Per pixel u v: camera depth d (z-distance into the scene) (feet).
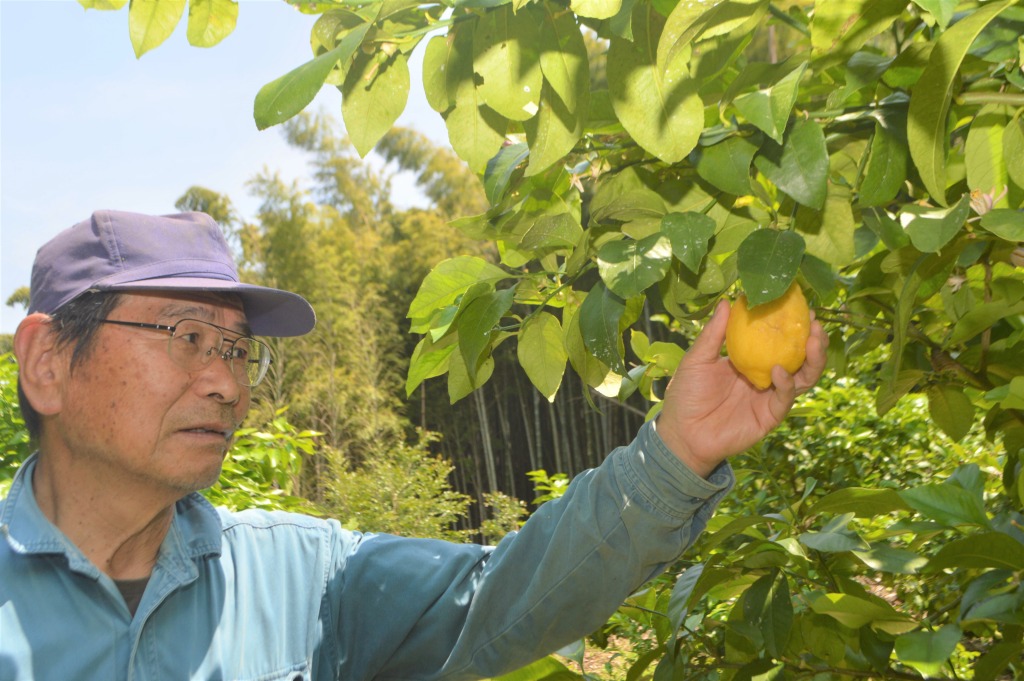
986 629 4.86
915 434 11.43
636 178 3.52
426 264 59.88
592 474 3.76
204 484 3.50
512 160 3.60
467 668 3.86
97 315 3.37
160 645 3.53
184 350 3.47
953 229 2.99
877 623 3.72
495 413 60.18
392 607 4.00
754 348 3.18
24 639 3.23
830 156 3.55
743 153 3.07
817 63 2.97
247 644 3.77
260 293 3.79
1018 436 4.77
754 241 2.94
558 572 3.59
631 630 9.32
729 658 4.61
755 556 4.14
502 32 2.95
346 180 68.90
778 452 11.08
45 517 3.42
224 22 3.65
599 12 2.60
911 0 2.84
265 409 24.59
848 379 11.83
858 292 4.17
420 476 36.42
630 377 4.75
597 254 3.34
